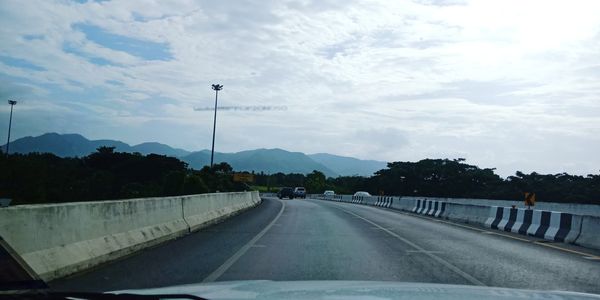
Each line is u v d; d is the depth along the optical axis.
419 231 19.22
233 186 79.56
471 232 19.39
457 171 101.94
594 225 15.10
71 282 8.36
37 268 8.07
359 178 139.75
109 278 8.80
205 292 3.44
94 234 10.48
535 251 13.77
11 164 62.62
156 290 3.59
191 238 15.52
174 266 10.20
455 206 28.05
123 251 11.45
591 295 3.59
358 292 3.46
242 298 3.16
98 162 95.69
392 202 44.47
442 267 10.59
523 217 19.81
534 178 74.50
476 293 3.54
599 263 11.69
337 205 45.56
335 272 9.73
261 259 11.29
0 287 3.49
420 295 3.37
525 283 8.95
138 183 81.38
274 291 3.49
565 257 12.65
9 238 7.66
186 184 58.59
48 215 8.74
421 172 105.56
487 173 99.75
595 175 66.94
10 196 59.19
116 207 11.72
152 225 14.21
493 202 44.84
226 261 10.94
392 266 10.58
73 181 74.19
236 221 22.89
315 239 15.48
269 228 19.19
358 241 15.14
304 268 10.16
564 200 64.56
